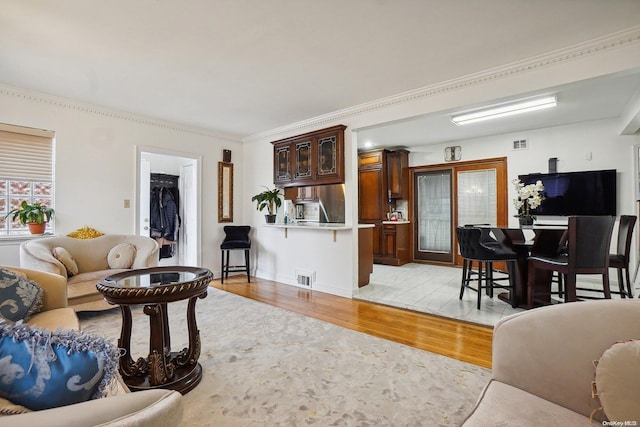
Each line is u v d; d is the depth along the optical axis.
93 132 3.82
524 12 2.03
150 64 2.76
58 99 3.52
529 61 2.65
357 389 1.89
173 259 5.79
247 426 1.56
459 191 5.97
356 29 2.22
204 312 3.37
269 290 4.35
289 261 4.74
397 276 5.21
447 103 3.16
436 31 2.25
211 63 2.74
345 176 4.09
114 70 2.88
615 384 0.88
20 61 2.70
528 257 3.36
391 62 2.72
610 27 2.20
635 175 4.23
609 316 1.04
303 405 1.74
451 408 1.71
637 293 3.66
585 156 4.59
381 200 6.38
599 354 1.00
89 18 2.08
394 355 2.34
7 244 3.22
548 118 4.39
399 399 1.79
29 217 3.24
